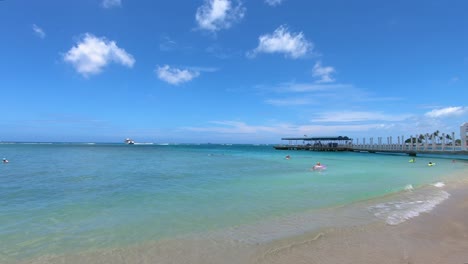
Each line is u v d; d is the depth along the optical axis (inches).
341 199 429.4
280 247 235.6
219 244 243.8
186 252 227.3
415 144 1841.8
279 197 446.6
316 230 278.5
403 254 219.5
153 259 214.5
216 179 676.7
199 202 411.2
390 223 300.4
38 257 218.8
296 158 1657.2
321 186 558.9
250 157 1763.0
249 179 676.1
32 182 615.8
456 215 331.6
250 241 250.1
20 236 265.6
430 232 271.3
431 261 206.4
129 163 1195.3
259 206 383.9
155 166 1053.8
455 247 233.6
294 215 335.9
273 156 1913.1
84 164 1125.1
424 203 396.5
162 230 282.8
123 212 354.6
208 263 207.5
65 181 634.2
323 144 3125.0
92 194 478.0
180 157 1711.4
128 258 216.5
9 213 349.7
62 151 2445.9
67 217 331.6
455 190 506.9
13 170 872.9
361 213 343.3
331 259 211.2
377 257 214.2
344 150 2751.0
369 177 714.8
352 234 265.9
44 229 286.4
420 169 946.1
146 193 484.4
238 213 346.9
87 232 277.1
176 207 381.1
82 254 224.1
